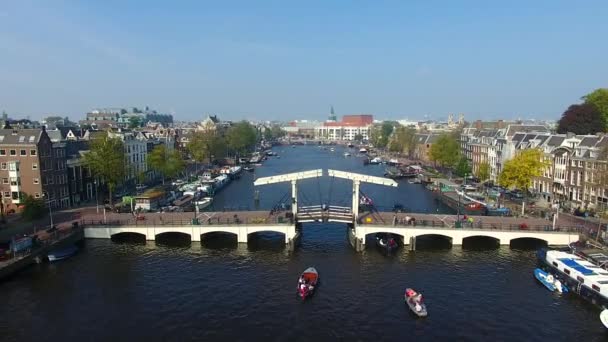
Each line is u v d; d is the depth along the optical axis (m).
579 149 101.75
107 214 95.00
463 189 125.81
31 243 70.62
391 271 67.56
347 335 48.22
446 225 81.00
